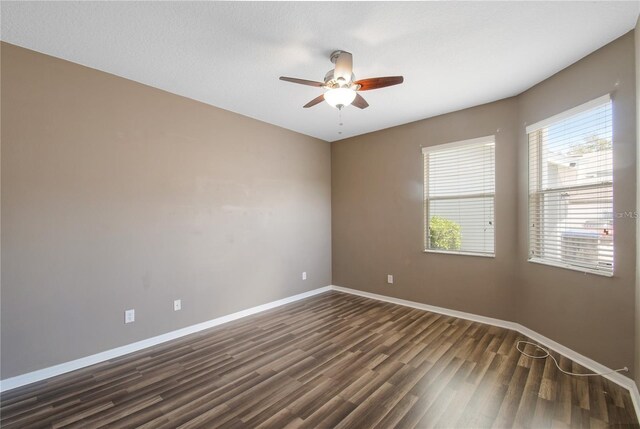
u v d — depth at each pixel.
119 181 2.80
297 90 3.12
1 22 2.01
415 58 2.49
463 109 3.64
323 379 2.36
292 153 4.50
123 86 2.83
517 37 2.21
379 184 4.51
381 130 4.47
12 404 2.07
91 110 2.64
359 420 1.89
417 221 4.09
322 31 2.13
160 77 2.84
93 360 2.63
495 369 2.47
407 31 2.13
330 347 2.92
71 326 2.52
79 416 1.95
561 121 2.72
